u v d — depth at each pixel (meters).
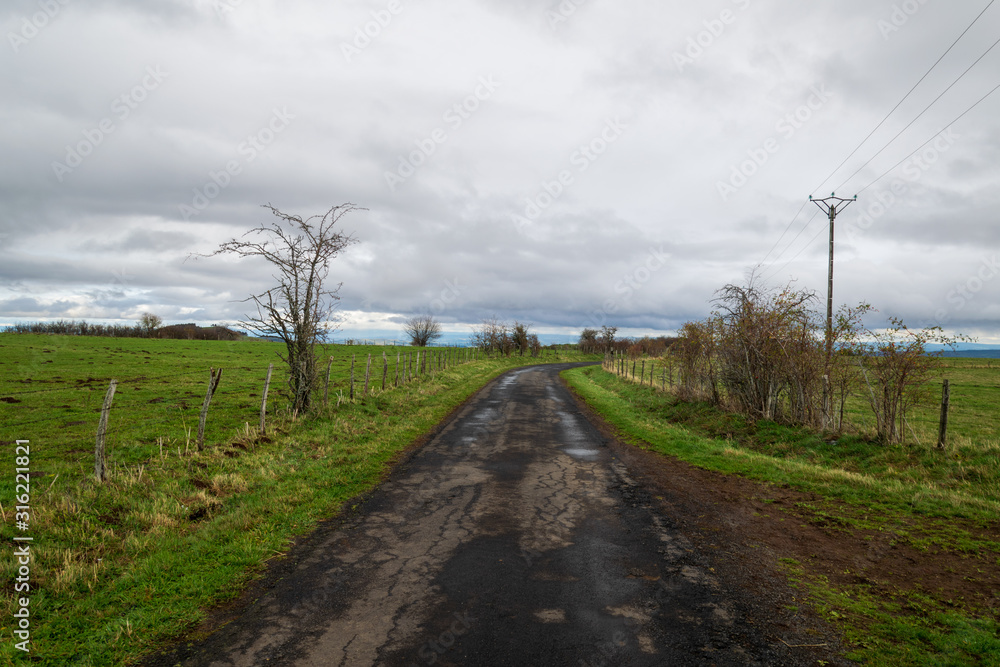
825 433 11.73
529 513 7.09
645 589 4.78
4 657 3.55
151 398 16.16
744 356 14.84
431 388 22.33
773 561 5.48
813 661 3.64
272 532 6.07
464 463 10.05
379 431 12.60
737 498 7.91
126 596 4.49
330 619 4.18
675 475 9.37
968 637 3.93
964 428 13.54
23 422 12.12
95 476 7.01
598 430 14.44
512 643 3.81
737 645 3.83
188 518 6.44
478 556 5.54
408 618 4.20
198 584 4.72
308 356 13.42
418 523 6.59
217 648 3.77
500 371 41.38
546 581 4.93
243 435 10.50
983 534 6.27
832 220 15.96
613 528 6.51
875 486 8.24
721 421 14.54
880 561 5.49
